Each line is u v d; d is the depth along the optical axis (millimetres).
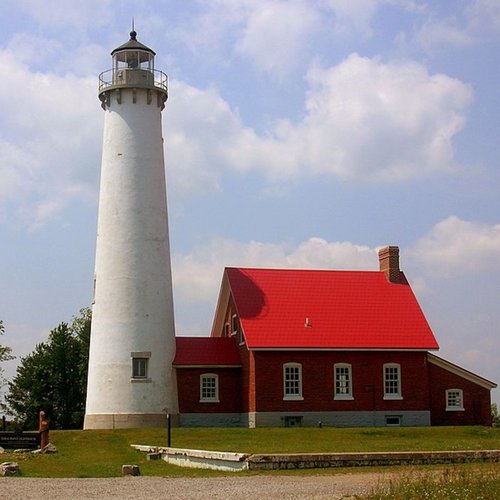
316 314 53781
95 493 23375
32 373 69562
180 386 52094
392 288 57125
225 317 57375
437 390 54312
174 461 32688
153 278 50906
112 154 51594
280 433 43906
